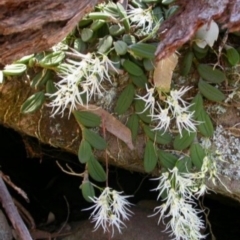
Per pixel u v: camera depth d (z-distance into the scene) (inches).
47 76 20.5
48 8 16.0
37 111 21.0
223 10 16.8
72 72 19.3
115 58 20.2
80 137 20.8
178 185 19.7
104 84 20.9
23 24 15.9
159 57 17.8
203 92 20.0
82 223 25.1
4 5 15.6
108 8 20.8
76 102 20.0
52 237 24.8
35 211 27.0
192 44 19.9
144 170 21.1
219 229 25.6
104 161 22.3
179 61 20.5
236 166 20.1
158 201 24.7
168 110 19.9
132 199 25.6
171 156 20.0
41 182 27.9
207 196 24.5
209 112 20.5
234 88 20.2
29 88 21.1
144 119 20.2
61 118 21.0
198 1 17.5
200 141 20.3
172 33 17.8
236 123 20.3
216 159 20.2
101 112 20.2
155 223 23.5
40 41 16.7
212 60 20.5
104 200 19.6
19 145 26.8
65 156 25.4
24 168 27.4
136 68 20.1
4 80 21.2
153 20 20.6
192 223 19.8
